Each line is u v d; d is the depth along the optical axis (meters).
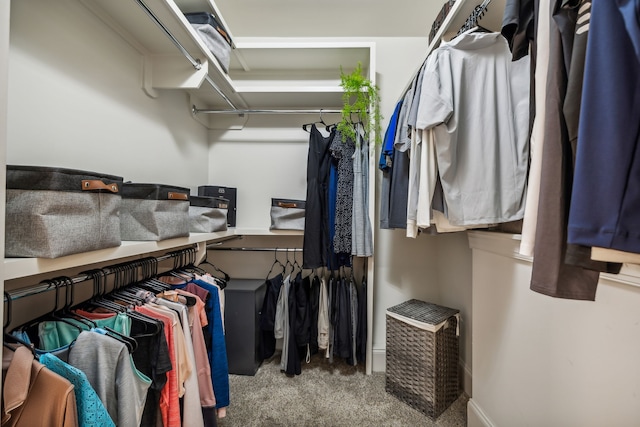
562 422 0.79
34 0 0.78
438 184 1.08
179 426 0.82
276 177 2.05
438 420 1.31
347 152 1.67
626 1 0.37
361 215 1.63
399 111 1.44
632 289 0.63
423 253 1.93
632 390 0.63
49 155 0.83
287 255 1.94
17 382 0.49
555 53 0.50
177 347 0.85
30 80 0.77
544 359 0.86
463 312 1.61
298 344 1.68
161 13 1.04
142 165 1.27
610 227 0.37
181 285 1.12
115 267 0.91
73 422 0.51
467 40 0.95
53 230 0.56
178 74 1.31
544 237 0.50
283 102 1.98
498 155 0.93
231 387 1.54
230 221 1.85
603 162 0.38
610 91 0.37
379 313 1.91
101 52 1.02
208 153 2.03
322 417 1.32
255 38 2.02
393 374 1.50
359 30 1.93
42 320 0.69
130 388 0.65
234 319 1.67
